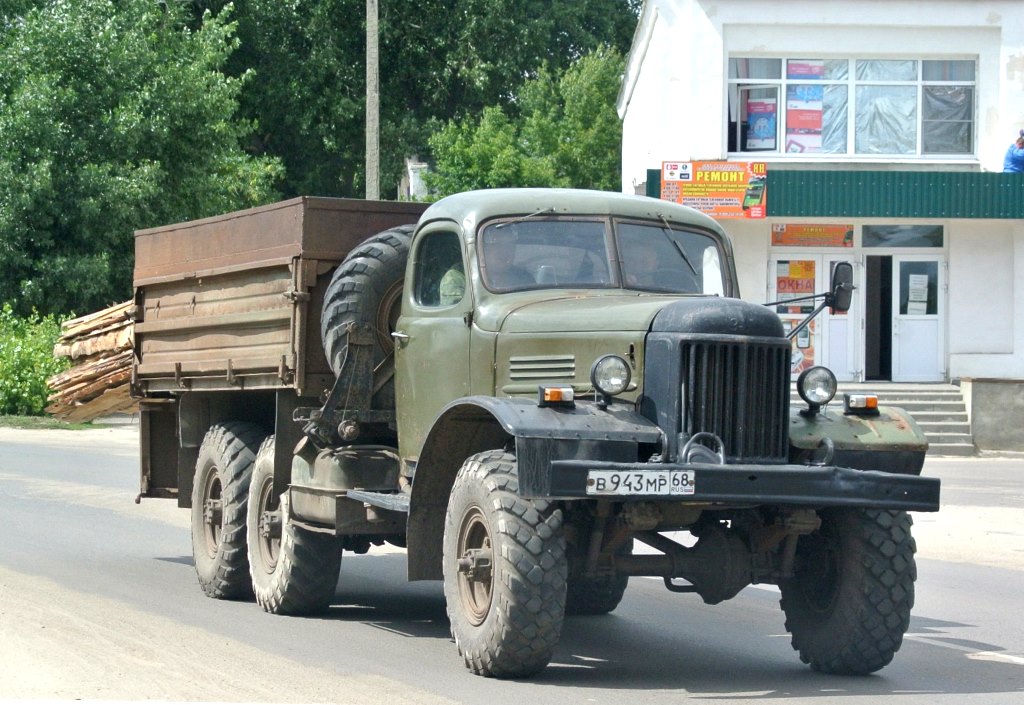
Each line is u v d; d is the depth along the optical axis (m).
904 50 33.41
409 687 9.03
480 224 10.90
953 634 11.96
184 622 11.56
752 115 33.62
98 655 9.89
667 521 9.52
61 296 41.69
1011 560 16.58
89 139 42.41
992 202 32.31
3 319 40.22
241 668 9.59
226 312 13.48
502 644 9.03
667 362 9.23
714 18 33.09
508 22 58.59
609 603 12.67
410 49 58.41
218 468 13.38
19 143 41.44
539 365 10.08
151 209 43.28
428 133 58.62
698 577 10.02
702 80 33.16
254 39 56.81
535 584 8.94
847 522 9.73
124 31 44.53
